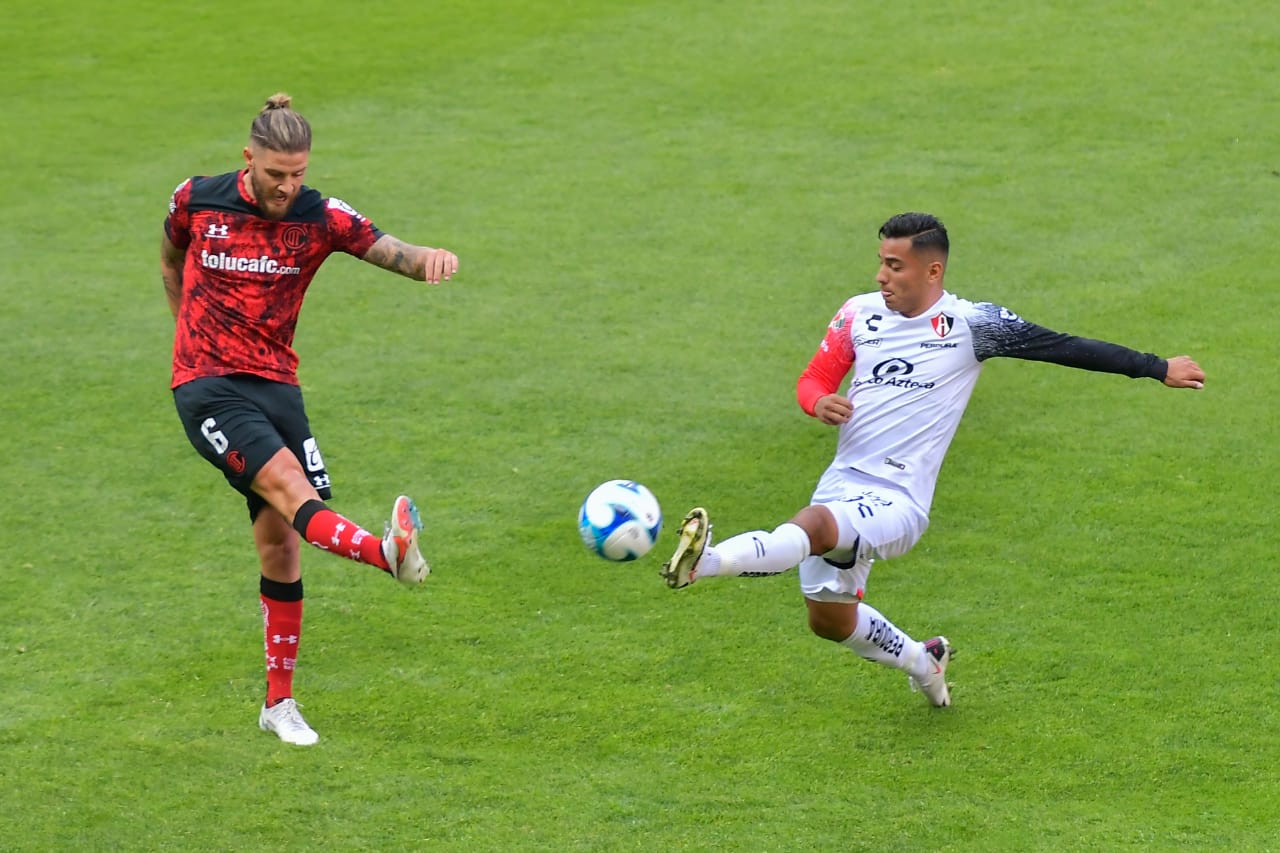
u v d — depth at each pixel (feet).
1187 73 169.48
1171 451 96.63
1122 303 119.14
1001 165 148.97
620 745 66.90
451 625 77.82
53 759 65.57
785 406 104.94
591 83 174.19
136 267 130.72
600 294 124.06
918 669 67.92
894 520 63.62
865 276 126.21
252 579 83.05
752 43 183.83
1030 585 81.15
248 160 61.98
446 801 62.49
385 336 116.88
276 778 64.13
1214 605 78.54
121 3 202.39
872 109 164.04
